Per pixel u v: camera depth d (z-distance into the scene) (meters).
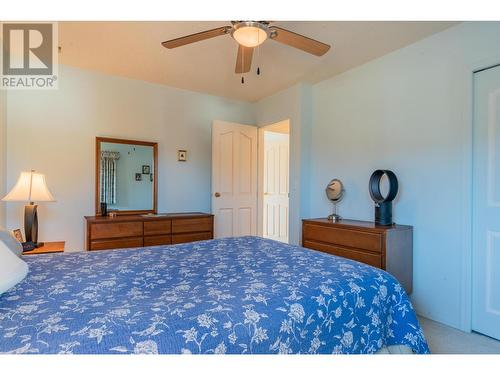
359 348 1.26
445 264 2.45
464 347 2.06
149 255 1.84
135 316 0.98
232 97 4.35
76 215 3.28
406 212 2.73
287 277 1.39
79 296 1.17
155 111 3.80
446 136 2.45
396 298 1.48
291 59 3.04
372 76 3.07
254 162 4.49
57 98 3.19
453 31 2.41
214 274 1.45
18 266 1.16
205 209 4.21
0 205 2.79
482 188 2.25
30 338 0.84
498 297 2.17
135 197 3.63
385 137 2.94
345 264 1.62
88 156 3.35
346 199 3.35
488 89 2.23
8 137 2.94
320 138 3.70
